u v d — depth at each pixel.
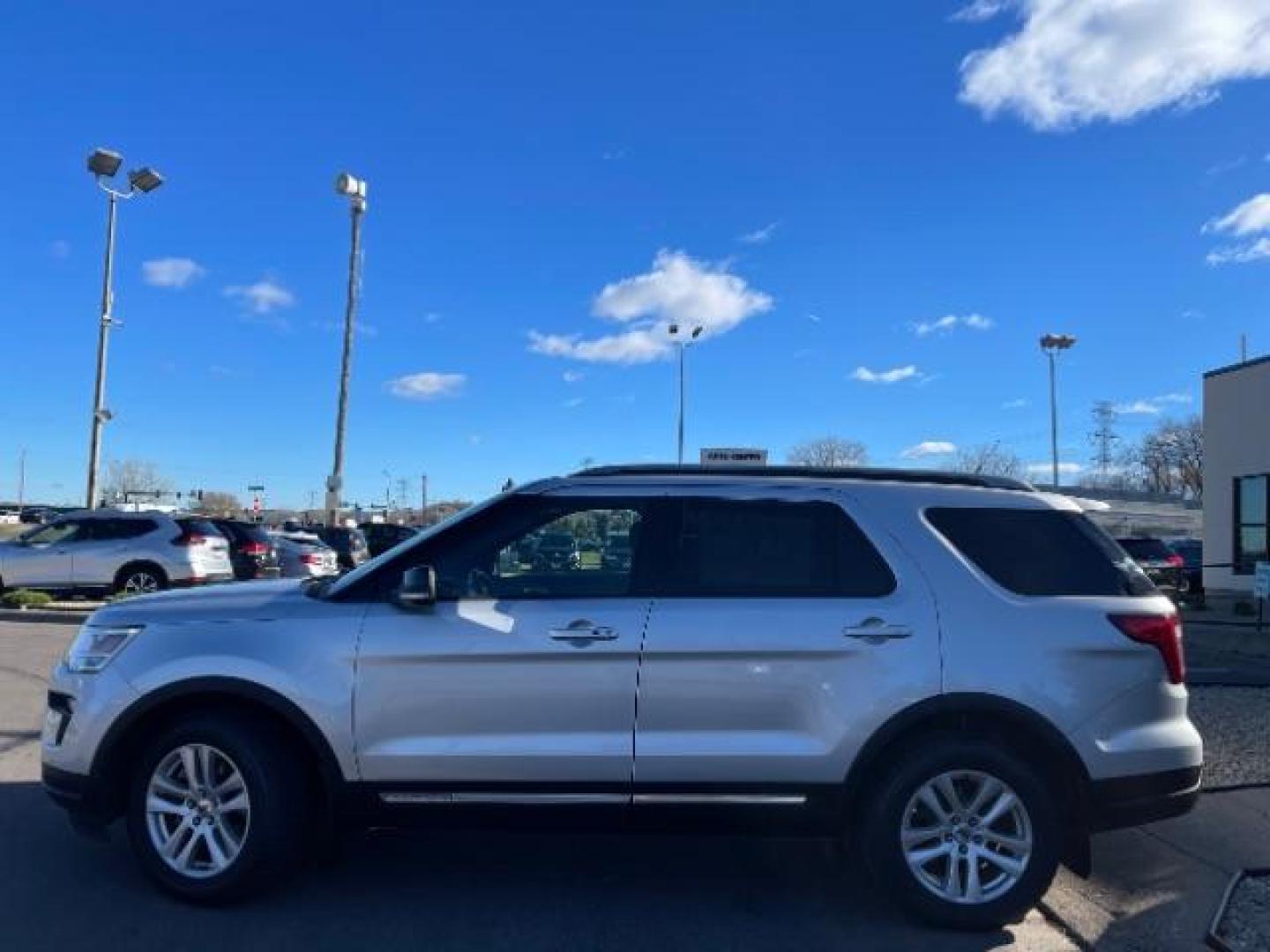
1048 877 4.80
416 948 4.59
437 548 5.17
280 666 4.93
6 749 7.85
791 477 5.23
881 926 4.91
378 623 4.97
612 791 4.86
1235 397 26.25
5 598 17.59
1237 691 10.77
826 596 4.96
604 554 5.12
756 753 4.81
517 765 4.85
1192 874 5.57
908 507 5.12
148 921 4.82
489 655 4.88
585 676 4.88
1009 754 4.83
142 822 5.03
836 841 5.73
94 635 5.19
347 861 5.70
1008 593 4.98
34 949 4.50
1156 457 90.19
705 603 4.95
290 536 25.27
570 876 5.52
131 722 4.99
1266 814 6.51
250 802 4.95
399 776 4.89
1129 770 4.85
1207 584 26.84
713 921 4.95
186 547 18.22
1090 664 4.89
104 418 28.62
